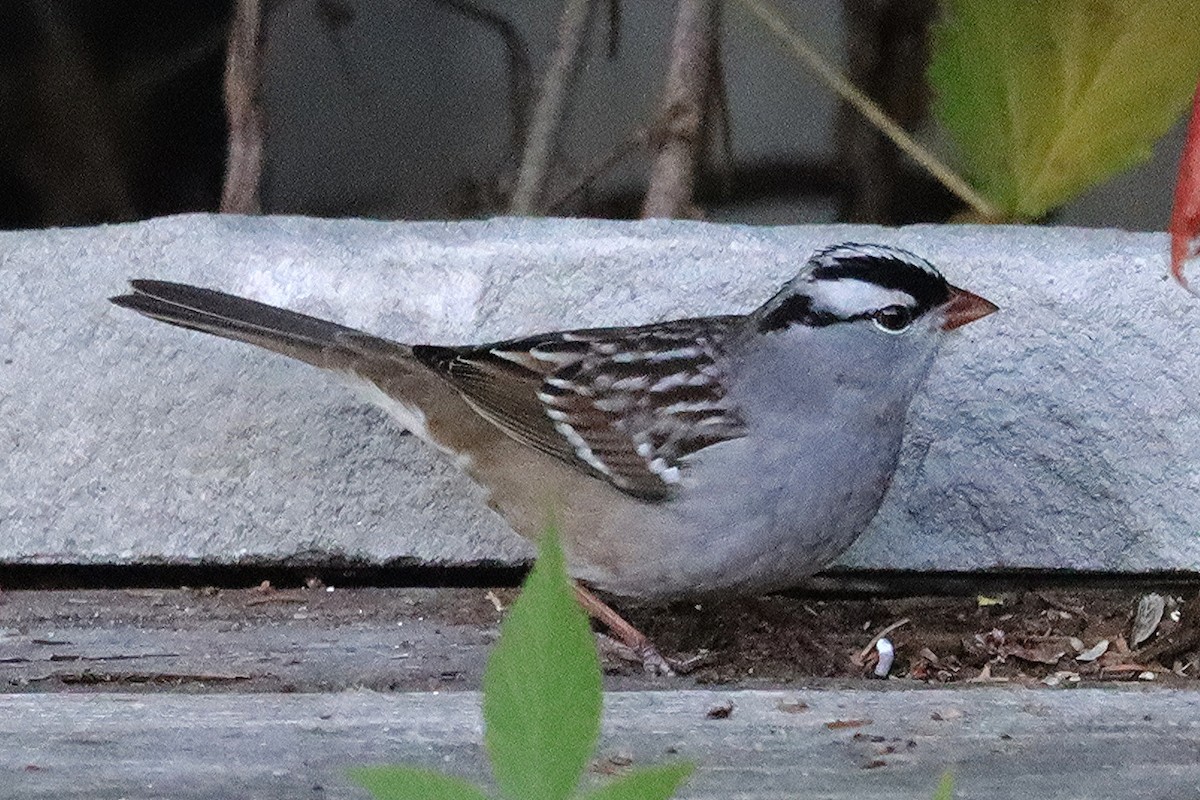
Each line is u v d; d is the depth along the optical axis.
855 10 9.02
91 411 6.74
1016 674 6.50
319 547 6.88
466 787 2.14
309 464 6.81
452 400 6.67
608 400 6.65
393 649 6.33
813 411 6.49
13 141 9.69
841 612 7.04
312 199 9.55
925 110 8.98
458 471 6.85
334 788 4.66
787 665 6.64
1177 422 6.68
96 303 6.71
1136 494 6.75
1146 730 5.22
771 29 8.28
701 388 6.62
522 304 6.79
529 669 2.06
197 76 9.75
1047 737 5.14
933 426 6.80
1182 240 3.76
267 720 5.29
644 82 9.30
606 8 9.18
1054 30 5.84
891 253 6.46
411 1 9.40
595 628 7.11
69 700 5.50
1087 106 5.88
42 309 6.71
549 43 9.45
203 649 6.29
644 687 6.17
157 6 9.69
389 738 5.08
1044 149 5.96
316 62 9.44
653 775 2.09
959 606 7.00
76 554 6.82
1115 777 4.78
